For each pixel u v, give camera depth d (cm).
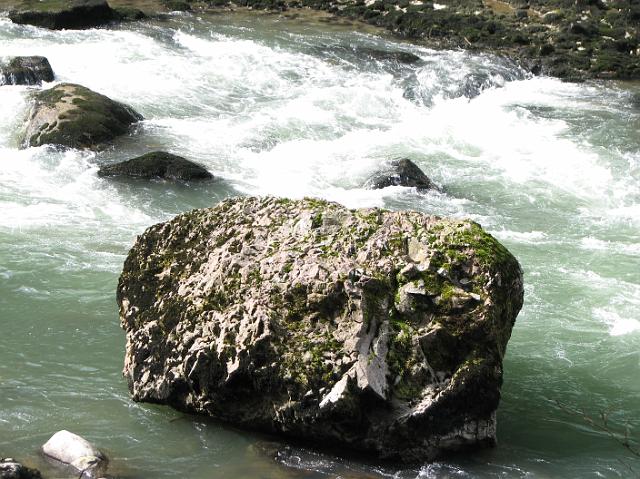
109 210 1341
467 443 738
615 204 1504
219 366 744
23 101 1748
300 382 712
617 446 788
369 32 2605
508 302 770
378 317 729
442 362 728
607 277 1180
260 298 752
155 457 728
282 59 2238
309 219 808
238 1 2834
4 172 1462
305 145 1694
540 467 743
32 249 1158
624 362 943
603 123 1905
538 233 1354
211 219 856
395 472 711
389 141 1736
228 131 1736
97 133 1616
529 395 869
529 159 1677
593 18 2695
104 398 818
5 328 951
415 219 800
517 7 2817
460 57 2364
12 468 668
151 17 2562
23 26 2286
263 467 713
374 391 702
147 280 843
